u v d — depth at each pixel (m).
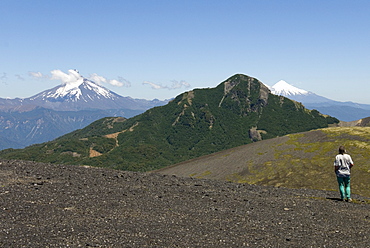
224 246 10.48
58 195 16.14
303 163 84.38
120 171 28.52
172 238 10.91
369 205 20.55
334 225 14.36
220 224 13.29
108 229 11.38
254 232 12.41
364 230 13.66
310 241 11.61
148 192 19.31
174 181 25.38
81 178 21.84
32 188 17.20
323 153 89.38
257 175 83.06
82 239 10.15
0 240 9.55
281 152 97.81
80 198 15.95
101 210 14.09
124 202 15.97
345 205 19.94
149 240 10.53
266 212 16.30
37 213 12.76
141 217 13.46
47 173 22.55
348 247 11.15
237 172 88.31
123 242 10.15
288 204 18.94
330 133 108.50
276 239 11.62
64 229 11.01
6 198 14.61
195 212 15.16
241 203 18.20
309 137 109.12
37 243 9.52
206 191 21.62
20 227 10.90
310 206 18.73
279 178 77.81
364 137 96.88
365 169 71.19
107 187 19.61
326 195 25.92
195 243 10.58
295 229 13.26
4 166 23.75
